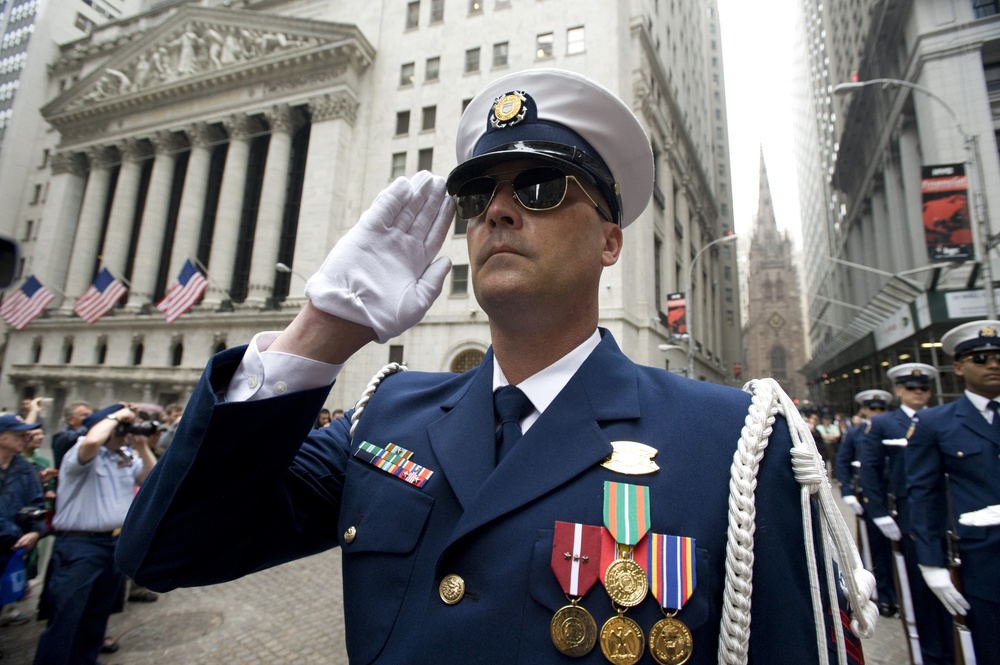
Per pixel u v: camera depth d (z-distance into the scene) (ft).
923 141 65.41
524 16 79.77
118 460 15.01
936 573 11.71
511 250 4.05
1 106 138.51
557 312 4.16
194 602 20.67
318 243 80.12
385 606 3.59
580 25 76.43
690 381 4.42
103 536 14.26
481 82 79.41
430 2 87.40
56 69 139.85
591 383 4.07
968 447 11.73
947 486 12.16
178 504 3.59
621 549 3.24
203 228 100.27
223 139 97.76
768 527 3.27
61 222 112.57
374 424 4.89
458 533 3.41
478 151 4.74
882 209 103.09
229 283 88.69
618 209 4.91
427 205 4.51
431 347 71.82
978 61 61.93
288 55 87.40
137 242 108.78
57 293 110.01
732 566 3.11
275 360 3.77
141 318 90.89
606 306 66.64
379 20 90.48
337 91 84.69
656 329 76.13
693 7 152.35
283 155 89.04
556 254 4.04
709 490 3.43
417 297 4.20
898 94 76.79
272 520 4.14
